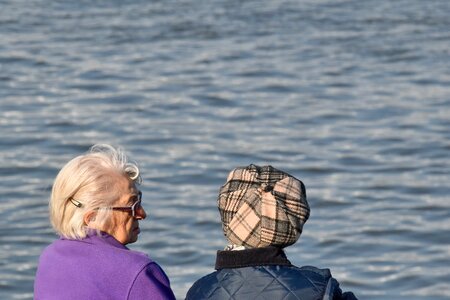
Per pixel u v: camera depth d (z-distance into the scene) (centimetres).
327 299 841
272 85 5878
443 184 4297
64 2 7794
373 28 7194
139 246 3566
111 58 6378
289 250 3566
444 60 6438
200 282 877
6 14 7362
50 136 4922
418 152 4725
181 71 6128
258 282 858
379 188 4253
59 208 895
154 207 3950
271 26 7181
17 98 5550
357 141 4903
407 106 5497
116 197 896
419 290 3300
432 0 8112
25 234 3681
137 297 879
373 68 6259
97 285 880
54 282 889
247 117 5281
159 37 6869
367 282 3347
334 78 6041
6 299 3203
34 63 6231
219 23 7225
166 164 4519
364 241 3666
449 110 5416
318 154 4716
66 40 6756
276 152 4741
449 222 3853
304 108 5456
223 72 6125
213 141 4881
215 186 4244
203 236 3659
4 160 4556
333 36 6975
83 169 895
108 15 7425
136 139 4906
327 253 3559
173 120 5219
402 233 3741
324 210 4006
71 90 5719
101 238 897
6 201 4047
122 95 5638
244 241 869
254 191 873
